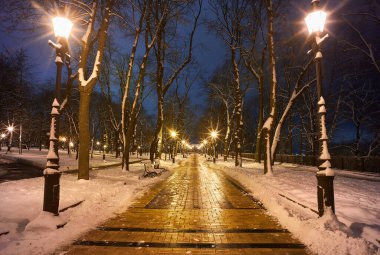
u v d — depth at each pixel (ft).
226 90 142.61
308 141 145.48
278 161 146.72
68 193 35.27
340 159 97.81
